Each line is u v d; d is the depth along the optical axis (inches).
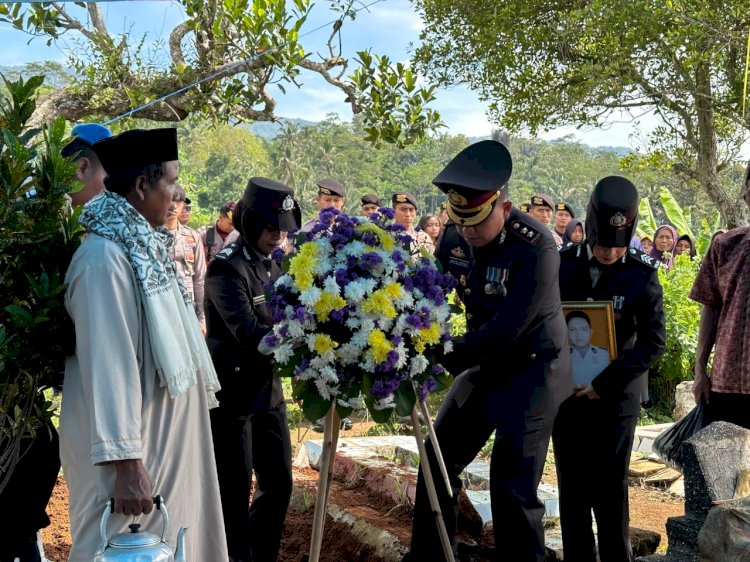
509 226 158.1
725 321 175.0
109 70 315.6
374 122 263.9
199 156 2266.2
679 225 614.9
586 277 173.3
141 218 121.4
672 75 511.8
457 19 541.0
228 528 163.9
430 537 163.5
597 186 166.6
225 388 163.2
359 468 212.8
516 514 152.9
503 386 160.4
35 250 122.2
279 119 315.3
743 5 444.5
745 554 130.6
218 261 163.9
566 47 525.0
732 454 153.9
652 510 236.4
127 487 113.7
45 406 128.7
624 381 166.6
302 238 147.4
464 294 166.4
